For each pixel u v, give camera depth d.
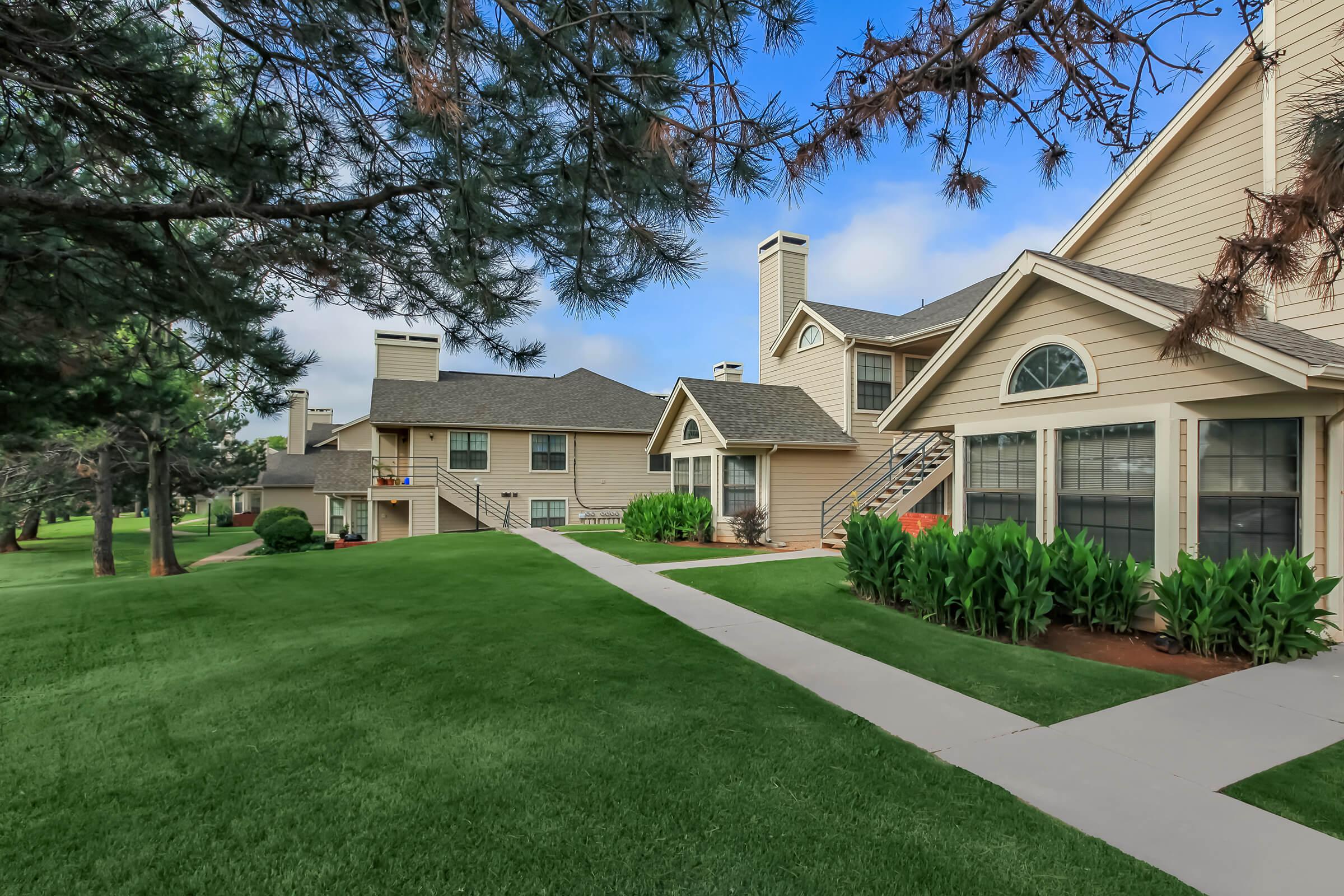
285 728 4.22
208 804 3.28
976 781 3.62
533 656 5.84
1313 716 4.62
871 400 17.16
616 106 4.28
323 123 5.36
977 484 9.23
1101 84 3.27
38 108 5.12
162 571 16.38
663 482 26.34
